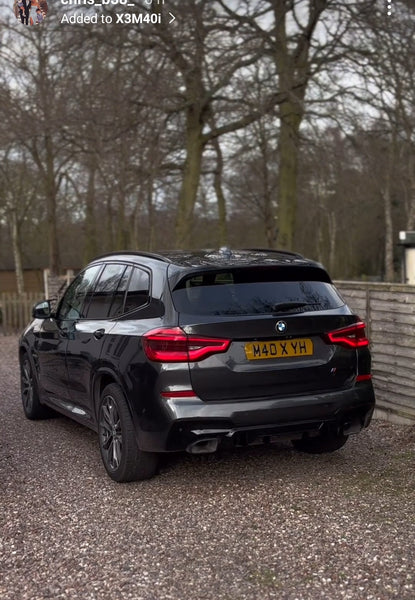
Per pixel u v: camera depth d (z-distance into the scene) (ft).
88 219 102.01
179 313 15.90
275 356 16.02
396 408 22.36
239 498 15.89
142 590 11.48
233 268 16.53
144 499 16.02
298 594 11.16
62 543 13.56
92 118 52.29
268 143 66.39
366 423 17.33
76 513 15.24
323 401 16.28
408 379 21.72
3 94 58.08
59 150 66.13
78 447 20.94
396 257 162.09
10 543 13.62
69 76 50.55
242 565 12.30
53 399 22.84
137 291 17.71
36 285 178.81
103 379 18.37
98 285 20.27
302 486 16.58
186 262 17.11
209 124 58.03
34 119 54.29
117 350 17.22
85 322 19.98
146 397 15.97
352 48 49.06
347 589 11.27
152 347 15.88
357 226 163.84
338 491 16.12
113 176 58.08
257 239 136.77
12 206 117.70
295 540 13.33
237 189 107.45
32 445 21.31
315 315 16.44
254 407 15.67
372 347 23.24
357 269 174.60
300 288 17.01
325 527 13.93
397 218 155.63
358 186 72.95
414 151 55.77
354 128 51.83
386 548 12.78
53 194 91.76
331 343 16.58
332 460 18.72
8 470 18.67
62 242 144.25
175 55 49.70
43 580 11.95
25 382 25.66
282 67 50.60
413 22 46.44
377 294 22.81
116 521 14.67
